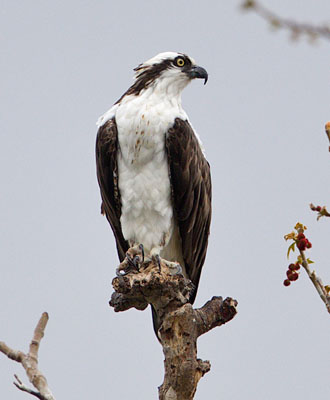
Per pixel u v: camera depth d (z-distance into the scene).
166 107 11.99
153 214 12.05
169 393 9.29
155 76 12.12
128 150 11.84
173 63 12.22
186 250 12.53
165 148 11.86
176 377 9.25
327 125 6.36
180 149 11.85
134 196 11.95
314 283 6.81
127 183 11.96
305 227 7.01
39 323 6.43
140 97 12.04
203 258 13.14
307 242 6.98
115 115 12.03
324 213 6.68
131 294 9.94
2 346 6.28
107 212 12.65
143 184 11.90
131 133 11.75
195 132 12.55
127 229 12.21
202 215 12.68
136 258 11.16
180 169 11.91
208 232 13.15
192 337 9.37
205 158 12.99
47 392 6.14
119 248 13.03
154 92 12.07
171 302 9.63
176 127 11.84
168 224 12.12
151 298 9.85
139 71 12.28
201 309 9.63
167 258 12.70
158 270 9.90
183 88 12.34
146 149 11.79
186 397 9.27
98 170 12.27
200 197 12.57
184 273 12.90
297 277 7.39
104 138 11.92
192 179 12.11
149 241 12.12
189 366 9.23
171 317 9.41
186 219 12.25
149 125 11.70
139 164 11.84
